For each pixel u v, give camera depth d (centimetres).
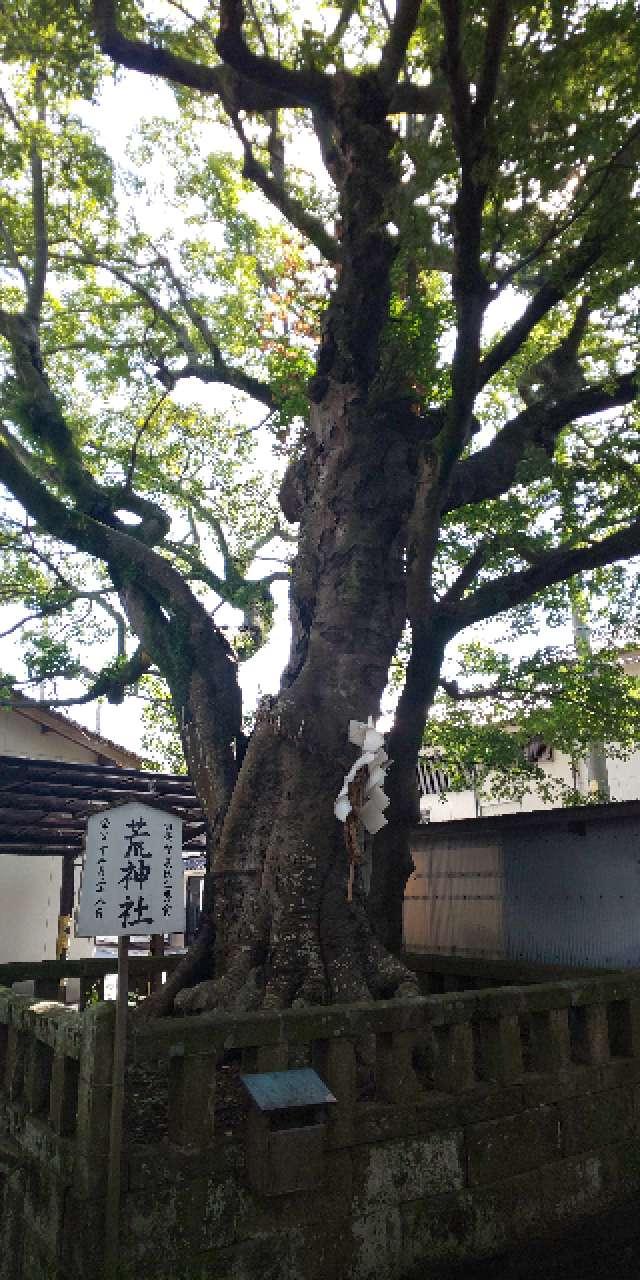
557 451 1150
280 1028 513
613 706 1220
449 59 617
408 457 885
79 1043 479
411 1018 568
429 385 900
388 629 837
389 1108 547
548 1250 573
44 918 1673
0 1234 561
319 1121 525
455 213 670
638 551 916
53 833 1457
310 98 836
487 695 1254
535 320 855
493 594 927
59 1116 493
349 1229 514
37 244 1105
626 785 1994
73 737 1694
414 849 1222
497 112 682
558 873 1030
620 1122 673
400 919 872
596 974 831
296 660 866
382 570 847
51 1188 484
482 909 1113
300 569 878
